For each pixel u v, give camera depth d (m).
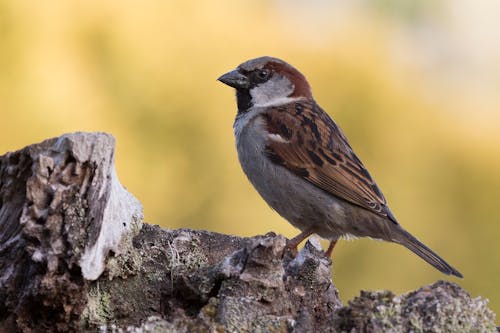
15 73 11.59
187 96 12.09
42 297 5.74
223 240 6.72
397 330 5.47
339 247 11.51
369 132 12.41
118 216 6.17
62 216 5.80
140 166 11.77
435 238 12.02
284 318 5.77
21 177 6.00
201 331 5.59
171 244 6.52
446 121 12.65
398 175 12.23
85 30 11.98
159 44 12.17
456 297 5.69
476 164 12.39
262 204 11.84
